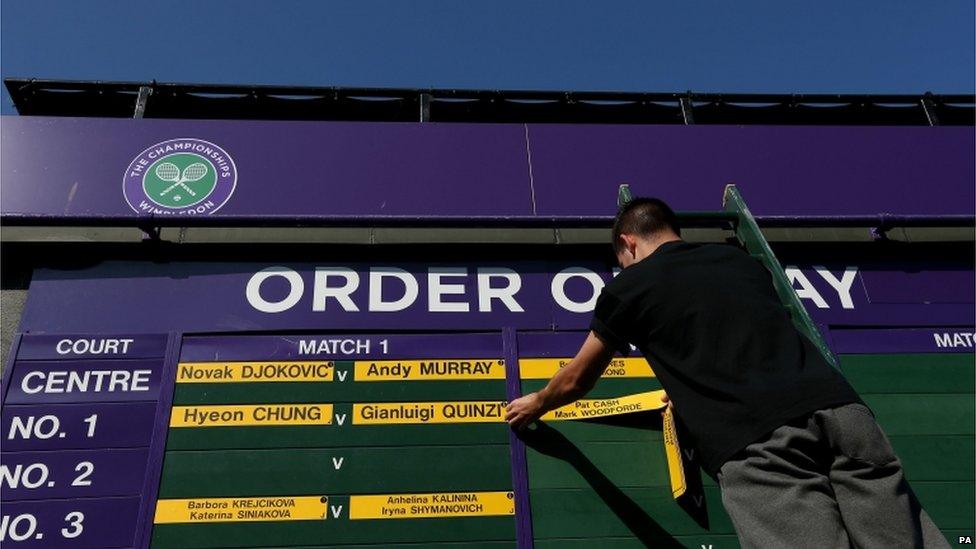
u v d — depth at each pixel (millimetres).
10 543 2988
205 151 4266
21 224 3732
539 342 3703
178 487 3146
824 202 4441
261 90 4895
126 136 4273
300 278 3836
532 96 5082
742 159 4562
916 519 2018
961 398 3629
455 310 3807
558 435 3398
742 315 2318
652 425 3457
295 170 4270
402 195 4254
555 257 4043
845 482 2043
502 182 4348
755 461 2100
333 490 3193
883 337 3842
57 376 3393
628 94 5117
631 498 3264
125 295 3693
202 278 3789
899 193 4512
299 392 3432
